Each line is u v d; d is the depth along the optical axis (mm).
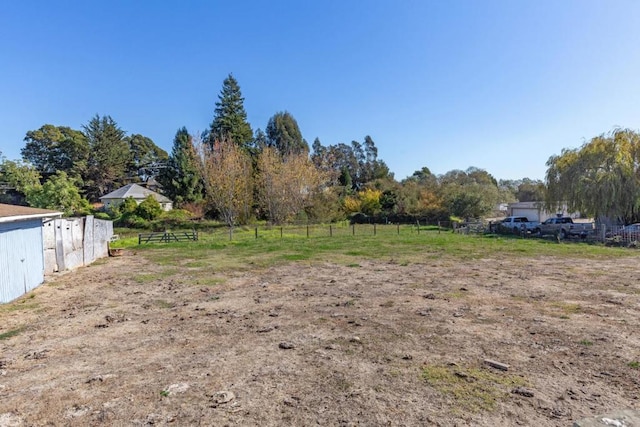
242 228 30359
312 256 15508
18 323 6758
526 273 10953
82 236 14070
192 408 3529
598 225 21359
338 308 7359
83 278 11375
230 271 12258
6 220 8352
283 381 4105
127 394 3846
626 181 19828
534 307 7176
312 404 3574
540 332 5680
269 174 35875
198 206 41281
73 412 3496
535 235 23641
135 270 12758
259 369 4453
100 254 15969
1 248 8422
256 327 6211
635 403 3488
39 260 10430
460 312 6891
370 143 67000
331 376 4215
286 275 11352
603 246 17609
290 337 5648
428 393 3756
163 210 37406
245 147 45719
